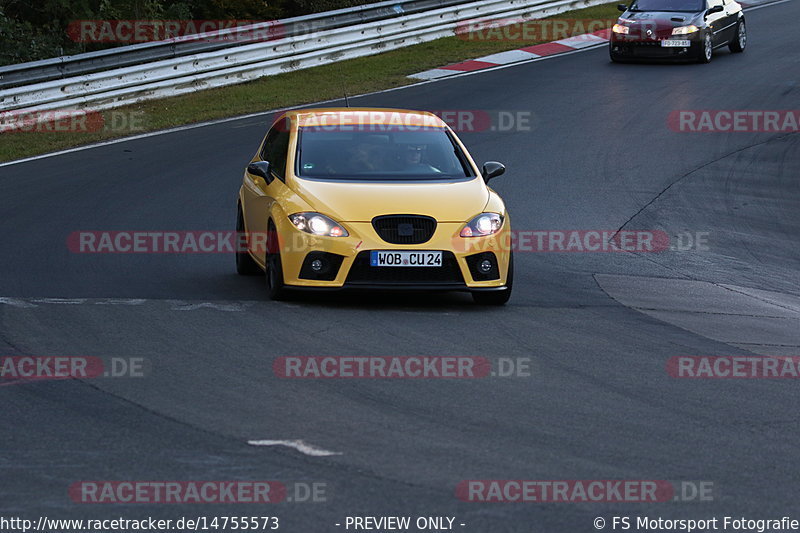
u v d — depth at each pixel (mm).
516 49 97625
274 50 88438
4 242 43250
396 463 19953
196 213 49375
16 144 66062
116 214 48906
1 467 19469
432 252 32750
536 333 30688
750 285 41188
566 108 75375
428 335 29906
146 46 79500
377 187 34281
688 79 84875
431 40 101688
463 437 21500
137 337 28969
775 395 25250
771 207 55125
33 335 29031
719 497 18781
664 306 35906
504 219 34344
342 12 93625
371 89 82000
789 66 89500
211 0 112250
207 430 21625
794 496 18938
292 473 19359
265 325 30562
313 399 23781
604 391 25047
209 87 83438
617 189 57000
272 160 37812
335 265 32656
